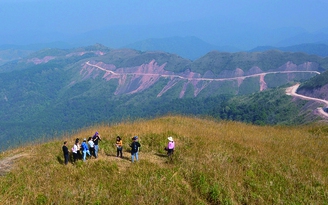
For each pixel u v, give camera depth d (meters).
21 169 15.04
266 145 19.92
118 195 12.05
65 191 12.19
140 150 18.42
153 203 11.37
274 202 12.16
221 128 25.52
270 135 23.98
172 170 14.50
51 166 15.54
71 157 17.19
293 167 15.78
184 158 15.96
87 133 21.88
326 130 27.58
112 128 23.30
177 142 19.12
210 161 15.34
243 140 20.45
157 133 20.77
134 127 23.00
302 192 13.20
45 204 11.43
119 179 13.57
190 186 13.18
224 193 12.40
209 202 12.15
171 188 12.58
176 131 21.41
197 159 15.83
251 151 17.73
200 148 17.77
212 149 17.44
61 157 17.11
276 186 13.55
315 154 18.95
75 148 16.27
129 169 14.70
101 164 15.48
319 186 13.83
